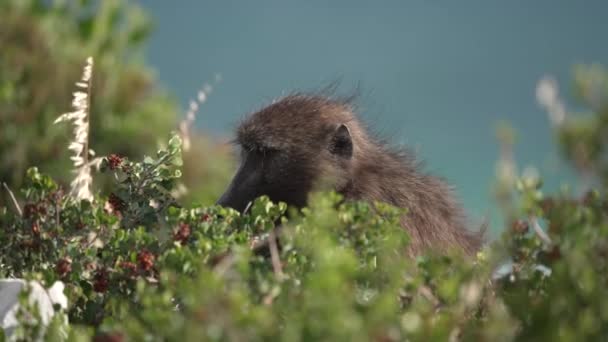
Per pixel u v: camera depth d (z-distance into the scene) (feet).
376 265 19.42
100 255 22.41
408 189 37.19
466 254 35.81
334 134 39.60
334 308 14.24
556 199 18.28
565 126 16.24
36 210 22.81
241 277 17.11
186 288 16.98
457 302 16.90
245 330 14.75
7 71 52.90
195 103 33.42
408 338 15.40
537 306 16.07
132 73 57.77
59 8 57.82
